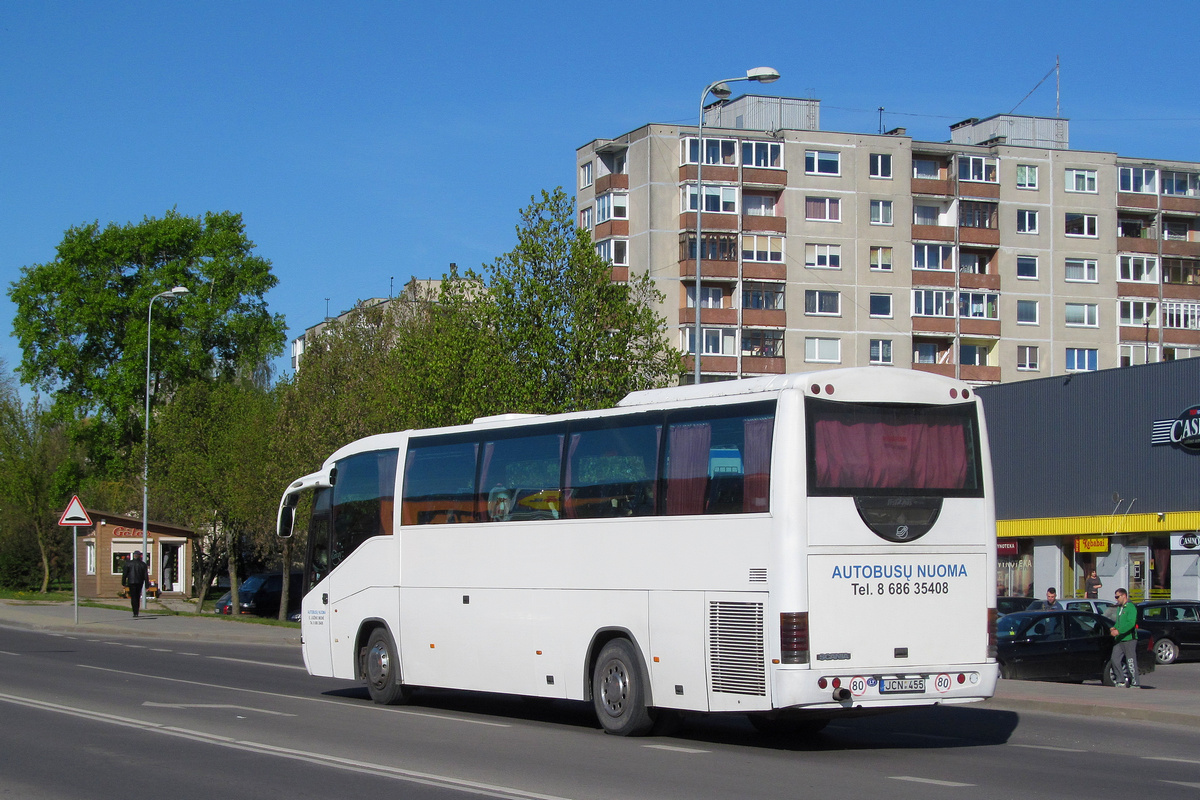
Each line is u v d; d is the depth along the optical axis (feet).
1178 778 37.14
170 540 201.98
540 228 106.93
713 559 42.16
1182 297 254.68
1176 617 100.63
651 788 33.42
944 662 41.32
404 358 114.73
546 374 104.58
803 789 33.58
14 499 194.08
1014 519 150.71
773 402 41.01
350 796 31.76
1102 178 253.44
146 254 191.11
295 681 68.74
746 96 250.37
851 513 40.52
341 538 61.36
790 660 39.22
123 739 42.47
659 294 110.01
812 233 237.25
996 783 35.29
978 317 244.01
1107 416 138.82
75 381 188.44
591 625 46.85
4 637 103.04
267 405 150.82
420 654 55.52
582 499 48.03
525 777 35.19
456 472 54.85
